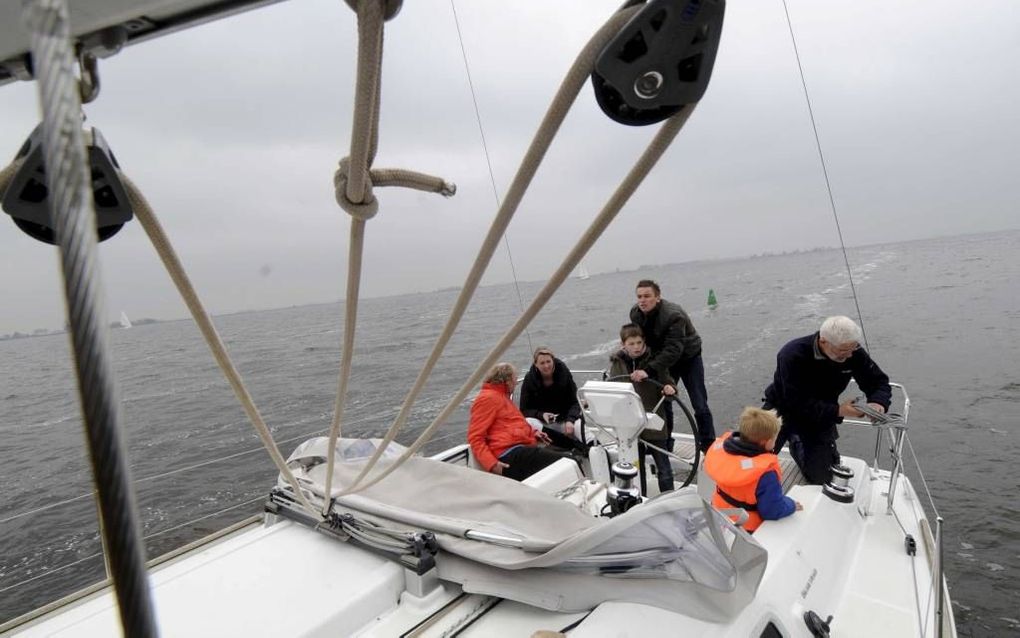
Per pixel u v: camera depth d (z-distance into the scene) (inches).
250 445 516.1
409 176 32.9
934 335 824.3
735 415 465.4
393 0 23.4
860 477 135.3
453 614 79.8
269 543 95.4
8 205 24.5
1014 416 456.4
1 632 78.0
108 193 28.3
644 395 160.1
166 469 462.9
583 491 121.3
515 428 153.4
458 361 911.0
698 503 73.9
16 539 335.3
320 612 76.8
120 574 16.1
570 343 973.8
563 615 75.5
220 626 75.0
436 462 108.0
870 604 90.7
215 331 39.9
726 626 68.6
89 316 14.5
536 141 26.8
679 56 22.5
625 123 26.3
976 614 234.5
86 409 14.8
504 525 87.9
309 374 949.8
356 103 25.5
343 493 83.2
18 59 30.5
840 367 129.3
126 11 27.4
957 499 331.0
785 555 89.2
